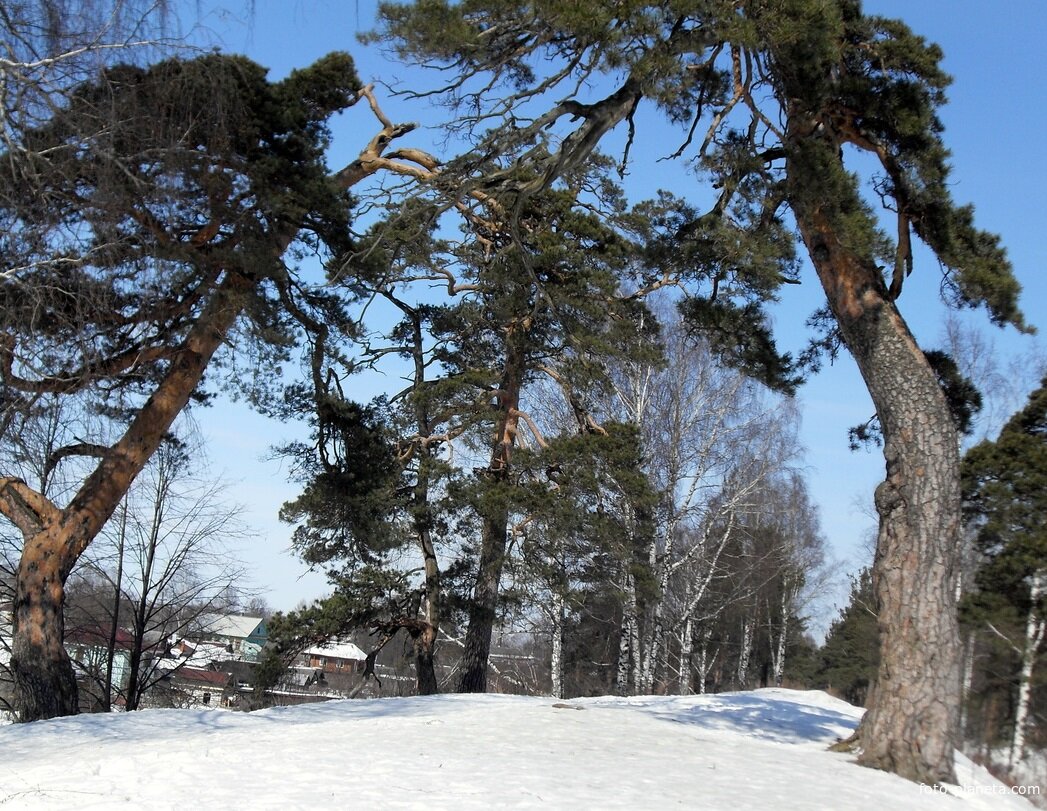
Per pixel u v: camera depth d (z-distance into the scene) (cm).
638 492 2355
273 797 848
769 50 1280
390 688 4544
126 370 1770
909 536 1280
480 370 2506
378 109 1972
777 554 4291
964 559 2430
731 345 1583
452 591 2670
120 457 1775
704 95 1457
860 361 1359
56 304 1462
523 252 1452
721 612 4528
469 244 2467
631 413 3238
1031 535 2003
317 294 1898
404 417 2527
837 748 1365
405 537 2577
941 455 1287
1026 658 2055
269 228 1644
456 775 977
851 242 1259
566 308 2241
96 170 1395
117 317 1587
